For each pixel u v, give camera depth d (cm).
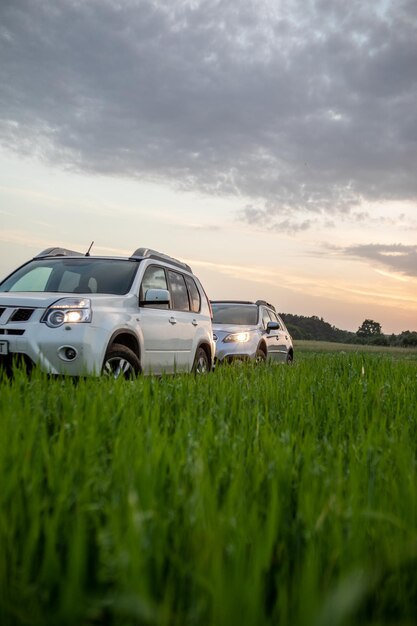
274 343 1495
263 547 170
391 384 661
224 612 140
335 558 178
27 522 200
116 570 169
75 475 239
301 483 230
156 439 287
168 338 884
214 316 1439
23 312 686
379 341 8519
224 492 237
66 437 320
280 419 411
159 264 923
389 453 298
